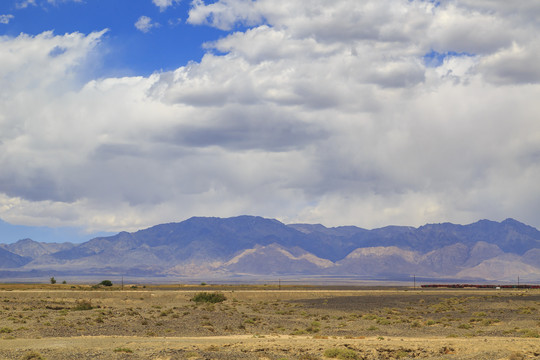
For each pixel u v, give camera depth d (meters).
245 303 105.62
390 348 43.62
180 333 56.41
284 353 42.16
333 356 40.78
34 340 48.19
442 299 112.19
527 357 40.31
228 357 39.28
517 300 103.31
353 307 94.56
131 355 39.22
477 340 49.09
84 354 39.62
